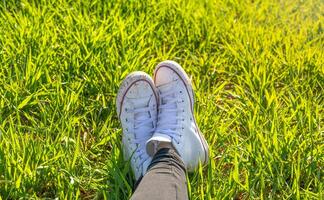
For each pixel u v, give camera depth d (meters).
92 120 1.45
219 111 1.53
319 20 2.10
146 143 1.23
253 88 1.63
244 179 1.31
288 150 1.34
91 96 1.54
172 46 1.77
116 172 1.24
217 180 1.27
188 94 1.40
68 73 1.56
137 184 1.22
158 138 1.22
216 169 1.31
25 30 1.72
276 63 1.76
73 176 1.24
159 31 1.87
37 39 1.68
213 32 1.93
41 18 1.81
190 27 1.94
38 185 1.24
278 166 1.31
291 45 1.92
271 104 1.52
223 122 1.49
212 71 1.75
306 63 1.76
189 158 1.28
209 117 1.46
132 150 1.31
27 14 1.82
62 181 1.24
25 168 1.22
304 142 1.37
